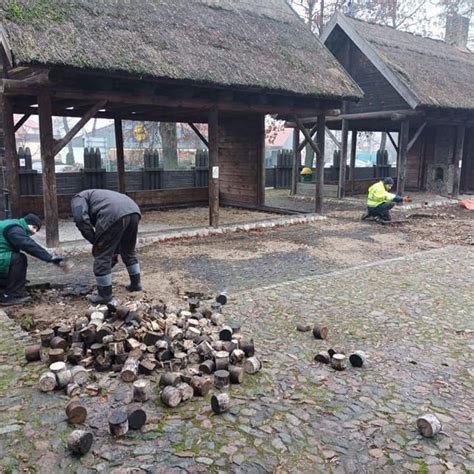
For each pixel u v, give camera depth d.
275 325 4.94
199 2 11.25
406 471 2.76
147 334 4.05
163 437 2.99
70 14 8.08
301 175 20.16
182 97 9.39
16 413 3.23
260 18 12.21
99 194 5.53
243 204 14.62
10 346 4.30
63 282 6.48
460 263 7.71
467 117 15.92
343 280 6.64
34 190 12.27
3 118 9.34
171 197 14.76
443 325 5.02
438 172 18.34
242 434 3.05
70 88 7.96
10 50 6.80
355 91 11.43
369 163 38.72
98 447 2.88
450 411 3.40
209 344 4.09
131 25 8.87
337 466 2.79
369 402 3.49
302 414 3.30
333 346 4.46
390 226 11.40
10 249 5.51
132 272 6.05
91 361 3.88
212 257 8.15
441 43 19.17
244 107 10.45
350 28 15.25
